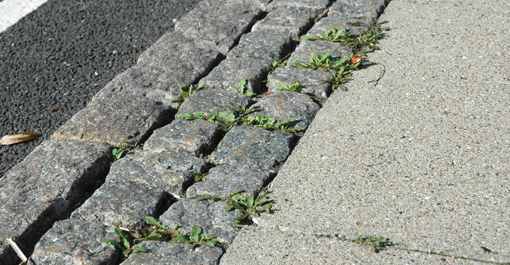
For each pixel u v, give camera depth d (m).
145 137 2.97
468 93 3.01
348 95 3.13
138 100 3.24
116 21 4.61
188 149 2.77
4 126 3.39
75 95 3.66
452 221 2.17
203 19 4.21
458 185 2.36
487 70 3.19
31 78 3.88
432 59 3.38
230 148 2.77
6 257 2.21
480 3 4.03
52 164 2.72
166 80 3.44
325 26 3.88
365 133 2.78
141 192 2.48
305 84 3.24
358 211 2.27
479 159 2.51
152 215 2.37
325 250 2.09
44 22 4.67
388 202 2.30
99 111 3.16
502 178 2.38
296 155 2.68
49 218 2.42
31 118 3.45
